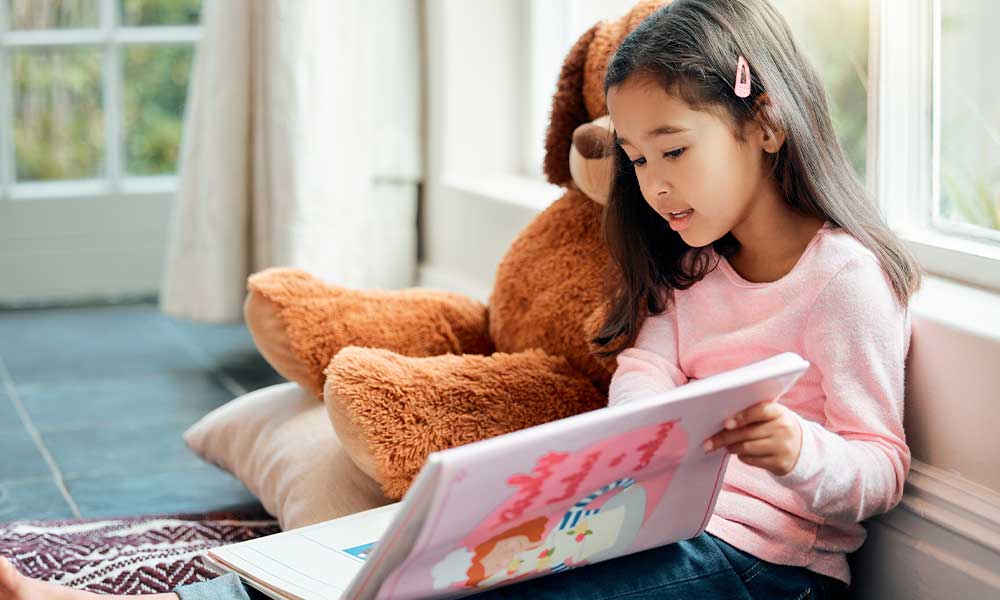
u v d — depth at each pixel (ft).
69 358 8.52
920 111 4.71
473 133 8.00
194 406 7.50
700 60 3.62
